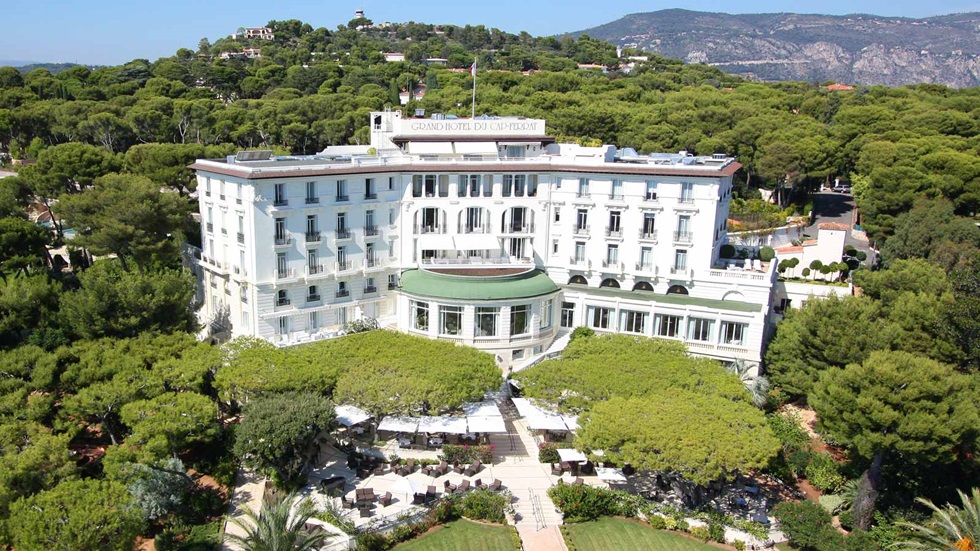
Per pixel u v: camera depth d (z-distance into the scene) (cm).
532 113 16062
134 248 8069
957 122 14962
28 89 18175
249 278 7088
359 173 7444
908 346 6581
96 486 4356
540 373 6266
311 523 4919
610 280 8175
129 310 6638
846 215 13788
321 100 17138
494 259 8094
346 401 5900
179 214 8606
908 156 12725
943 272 7950
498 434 6438
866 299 7325
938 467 5600
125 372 5747
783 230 11725
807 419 6962
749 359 7400
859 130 15538
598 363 6406
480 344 7425
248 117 15638
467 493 5378
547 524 5231
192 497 5194
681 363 6431
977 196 11281
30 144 15012
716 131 15138
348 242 7544
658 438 5131
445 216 7988
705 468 4956
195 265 8388
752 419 5441
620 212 7906
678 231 7756
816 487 5928
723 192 8012
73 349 6116
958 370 6488
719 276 7719
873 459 5344
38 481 4566
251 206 6838
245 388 5788
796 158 12962
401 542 4969
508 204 8038
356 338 6794
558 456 6000
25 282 6975
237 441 5269
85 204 8162
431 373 6012
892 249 9944
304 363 6125
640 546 5034
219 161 7694
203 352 6259
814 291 8675
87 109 15338
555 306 7900
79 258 9531
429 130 8169
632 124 15062
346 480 5588
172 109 16038
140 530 4394
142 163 10900
